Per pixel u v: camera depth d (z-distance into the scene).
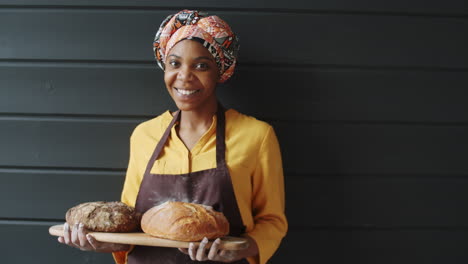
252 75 1.51
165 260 1.18
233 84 1.51
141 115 1.51
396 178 1.52
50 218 1.51
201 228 1.01
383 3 1.51
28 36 1.49
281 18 1.50
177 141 1.25
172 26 1.18
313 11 1.51
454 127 1.52
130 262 1.23
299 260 1.52
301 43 1.50
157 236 1.04
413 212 1.52
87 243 1.07
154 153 1.25
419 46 1.51
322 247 1.52
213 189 1.19
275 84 1.51
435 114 1.52
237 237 1.15
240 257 1.11
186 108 1.19
